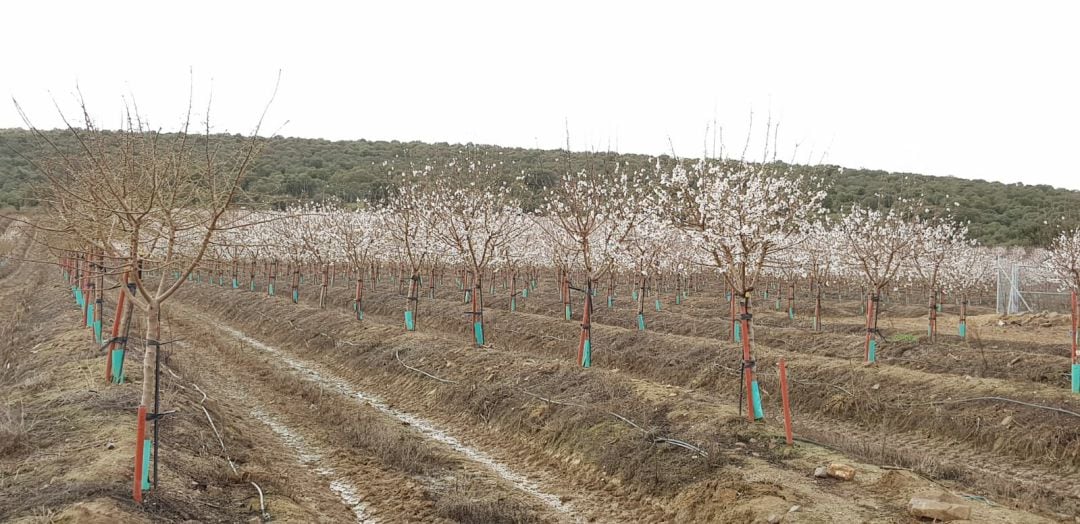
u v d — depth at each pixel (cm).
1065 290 3058
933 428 1324
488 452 1302
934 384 1447
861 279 2798
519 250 3169
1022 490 962
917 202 2486
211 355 2261
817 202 1589
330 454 1241
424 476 1123
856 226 2567
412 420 1530
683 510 928
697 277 3997
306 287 4234
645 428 1162
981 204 5788
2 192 3594
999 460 1188
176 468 934
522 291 3791
